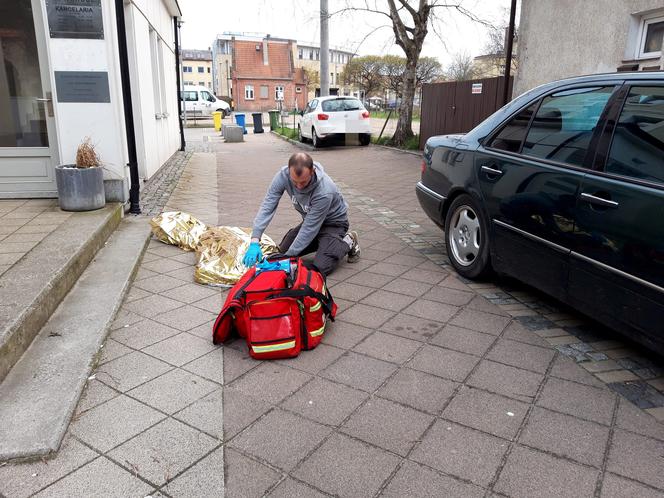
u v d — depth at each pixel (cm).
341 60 9056
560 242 343
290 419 269
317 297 336
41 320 353
